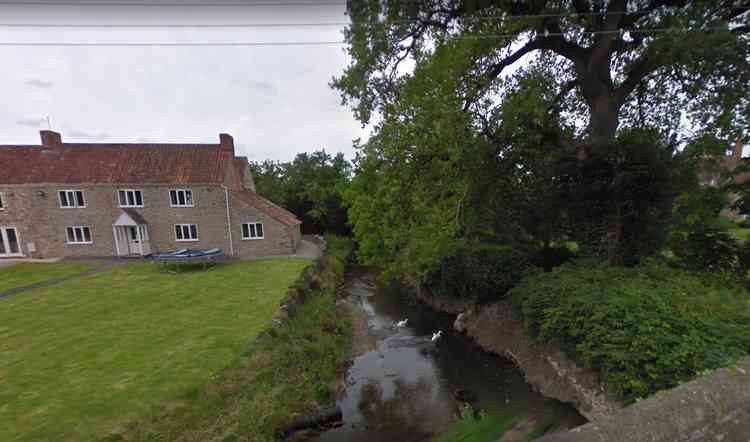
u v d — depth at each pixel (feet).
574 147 29.91
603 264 27.50
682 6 26.13
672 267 26.09
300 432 21.79
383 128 27.61
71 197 71.82
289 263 64.80
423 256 32.45
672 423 6.28
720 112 26.23
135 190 73.05
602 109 30.91
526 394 25.07
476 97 26.91
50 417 18.86
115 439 17.30
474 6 27.86
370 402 26.13
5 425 18.22
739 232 26.50
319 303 44.86
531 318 27.61
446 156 26.84
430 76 25.54
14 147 75.20
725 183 25.86
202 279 53.01
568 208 30.73
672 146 28.32
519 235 36.96
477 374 29.22
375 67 30.94
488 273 35.88
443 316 44.45
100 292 45.68
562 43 31.83
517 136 29.17
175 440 17.76
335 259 77.41
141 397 20.74
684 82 29.99
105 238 73.56
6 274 57.47
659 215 27.07
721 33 21.91
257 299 41.27
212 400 20.90
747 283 23.03
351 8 27.58
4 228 71.56
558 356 25.45
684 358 16.11
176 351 26.96
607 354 19.72
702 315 17.70
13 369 24.23
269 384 23.67
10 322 34.04
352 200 42.11
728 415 6.98
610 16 28.25
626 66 31.22
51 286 49.26
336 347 33.19
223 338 29.45
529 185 33.58
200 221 74.79
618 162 27.20
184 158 77.92
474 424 22.27
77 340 29.32
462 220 31.78
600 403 20.26
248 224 76.02
